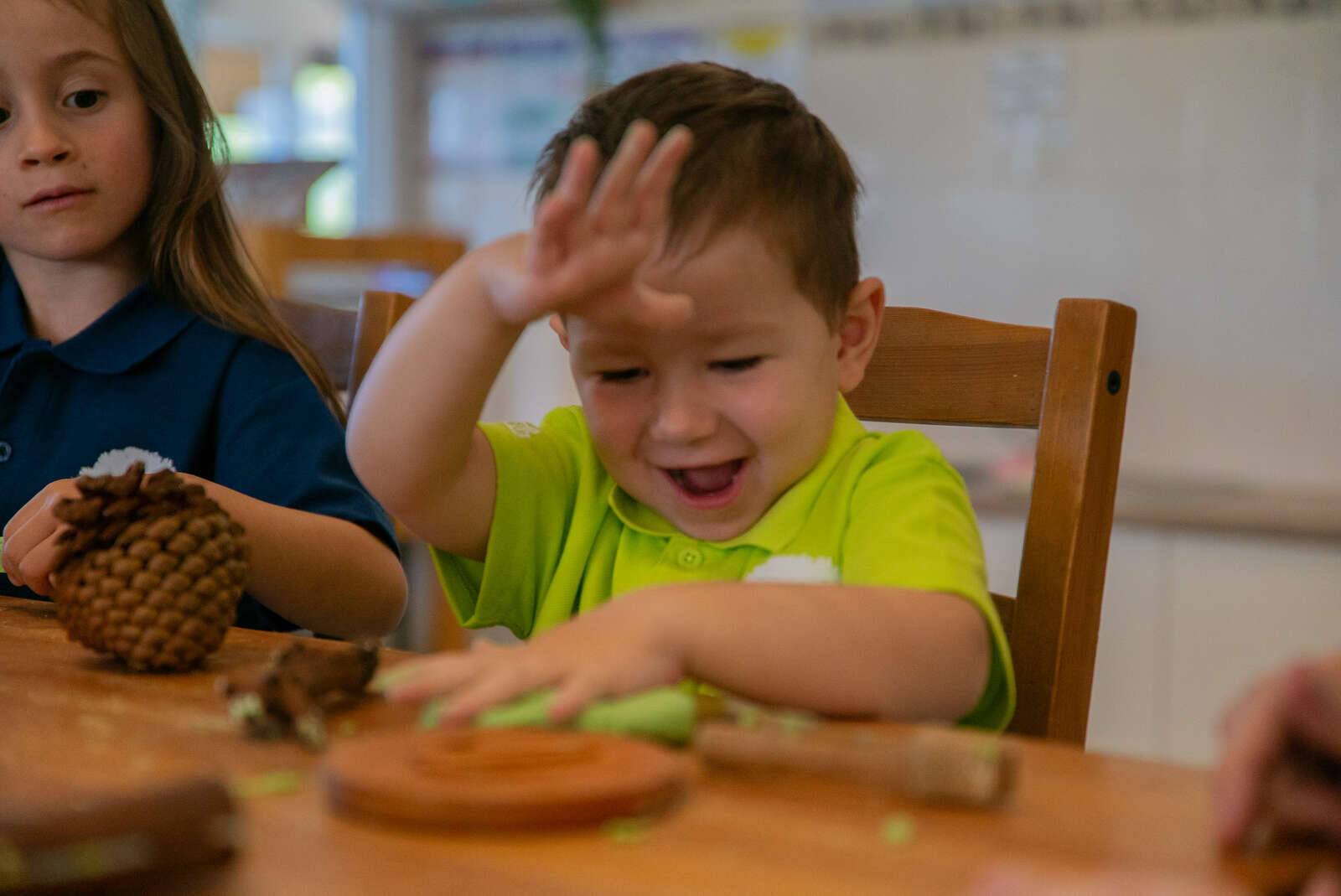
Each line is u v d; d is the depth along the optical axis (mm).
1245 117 2783
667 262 785
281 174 2121
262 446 1174
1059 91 2926
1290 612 2342
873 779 494
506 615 980
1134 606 2469
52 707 626
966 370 973
